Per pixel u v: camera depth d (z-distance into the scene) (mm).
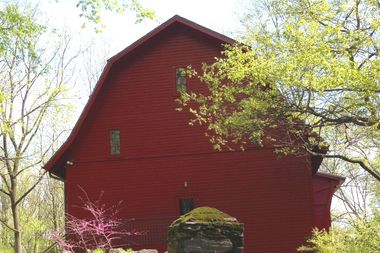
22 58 20266
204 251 6371
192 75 22109
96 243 18656
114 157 22859
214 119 20625
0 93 15664
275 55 15227
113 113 23281
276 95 15773
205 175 22156
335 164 35125
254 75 15562
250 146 22047
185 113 22766
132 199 22391
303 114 15875
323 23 15367
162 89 23125
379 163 18094
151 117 22984
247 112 16406
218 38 22500
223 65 17125
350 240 13969
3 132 19438
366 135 16156
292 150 18172
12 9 11805
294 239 21094
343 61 13617
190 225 6473
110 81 23516
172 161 22516
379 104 13664
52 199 39875
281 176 21641
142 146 22828
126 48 23031
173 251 6570
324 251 15031
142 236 21766
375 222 13602
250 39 16391
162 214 22062
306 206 21328
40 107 23578
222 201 21828
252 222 21453
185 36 23297
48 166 22906
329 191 24734
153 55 23453
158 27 22953
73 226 19406
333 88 13711
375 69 13047
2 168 26156
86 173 22906
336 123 15398
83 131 23312
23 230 36500
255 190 21688
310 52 13773
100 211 20656
